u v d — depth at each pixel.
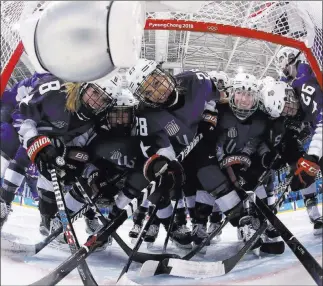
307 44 2.68
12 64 2.46
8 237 3.45
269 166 4.07
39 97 3.42
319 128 3.35
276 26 2.93
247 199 3.21
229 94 3.86
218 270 2.60
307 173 3.34
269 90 3.86
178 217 4.12
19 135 3.54
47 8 2.00
